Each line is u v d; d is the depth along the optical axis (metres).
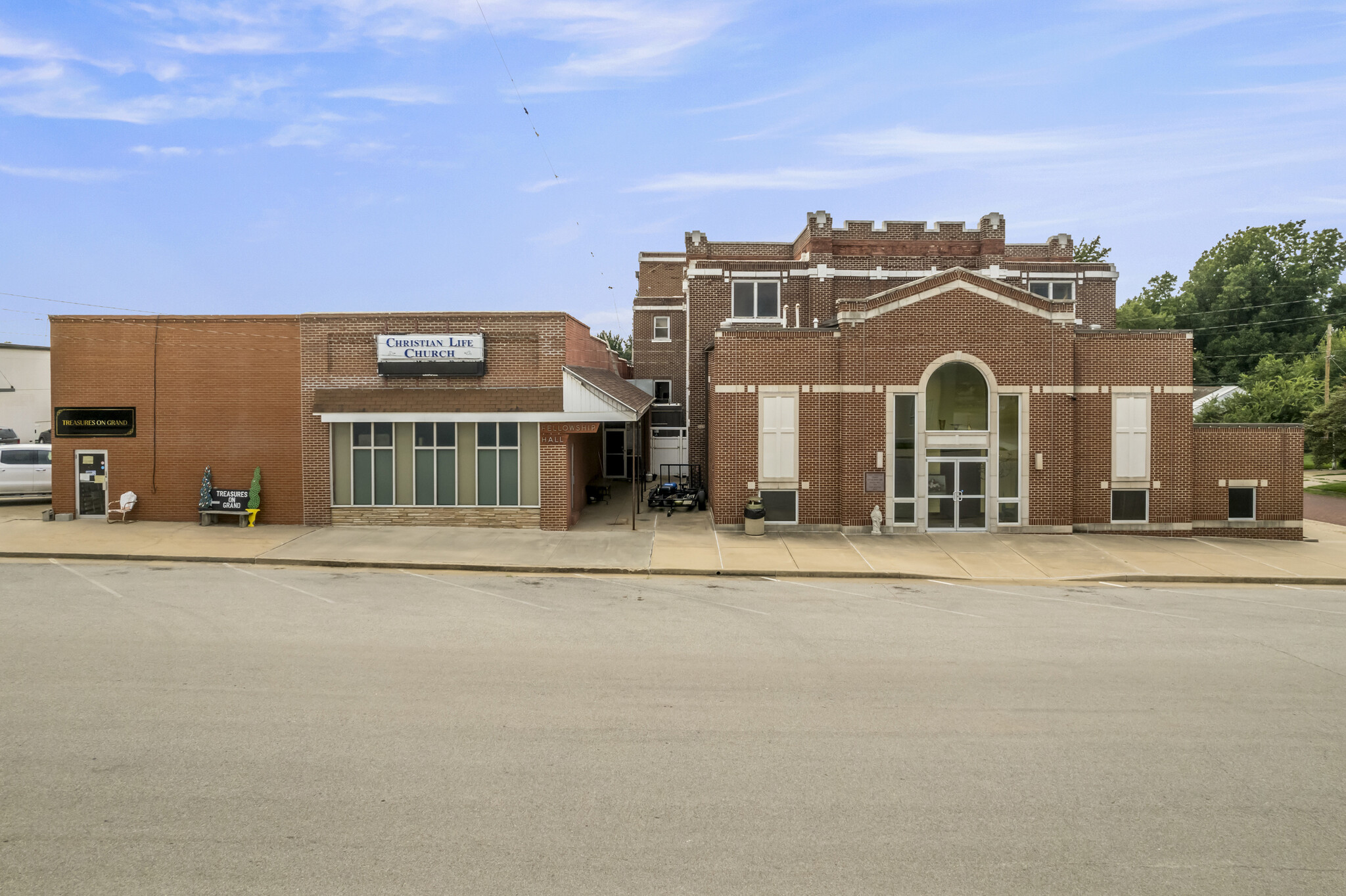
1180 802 7.36
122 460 23.69
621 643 12.23
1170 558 20.64
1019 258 34.28
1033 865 6.26
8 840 6.43
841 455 23.58
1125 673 11.06
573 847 6.40
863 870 6.15
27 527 22.56
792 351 23.67
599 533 23.14
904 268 31.78
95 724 8.74
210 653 11.35
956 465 23.59
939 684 10.45
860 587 17.39
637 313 40.91
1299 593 17.36
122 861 6.13
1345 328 72.19
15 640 11.88
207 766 7.77
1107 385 23.83
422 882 5.89
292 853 6.27
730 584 17.42
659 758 8.08
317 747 8.22
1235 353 82.62
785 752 8.27
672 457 40.44
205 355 23.47
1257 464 24.28
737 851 6.38
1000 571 19.09
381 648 11.77
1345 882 6.11
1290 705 9.90
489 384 23.61
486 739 8.48
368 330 23.56
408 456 23.53
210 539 21.11
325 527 23.28
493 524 23.52
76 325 23.56
